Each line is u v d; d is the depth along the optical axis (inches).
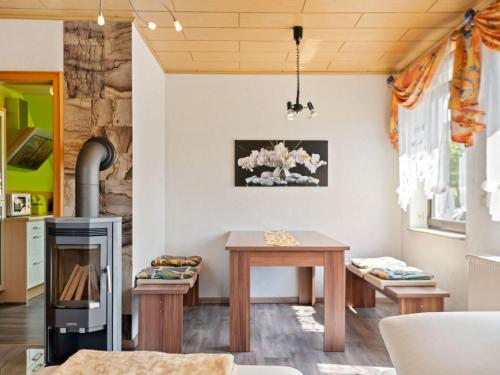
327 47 147.0
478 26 102.7
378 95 175.0
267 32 133.6
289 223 173.6
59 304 103.9
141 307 115.0
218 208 173.5
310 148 173.8
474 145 116.7
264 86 173.8
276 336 129.2
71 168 122.5
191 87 173.2
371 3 113.8
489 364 49.4
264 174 173.6
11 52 122.0
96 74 122.6
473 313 57.7
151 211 148.3
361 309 159.8
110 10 117.3
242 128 173.8
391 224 174.9
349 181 174.7
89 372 57.0
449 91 124.3
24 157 202.2
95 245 103.6
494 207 99.4
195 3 113.0
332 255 117.7
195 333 133.0
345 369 104.1
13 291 169.6
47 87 197.9
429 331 53.8
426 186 138.7
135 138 125.6
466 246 122.3
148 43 142.2
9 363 108.3
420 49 149.2
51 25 122.4
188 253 172.7
